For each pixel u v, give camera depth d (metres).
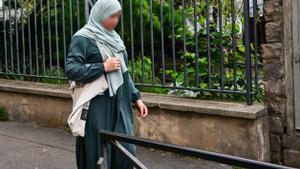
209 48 4.45
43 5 6.20
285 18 3.97
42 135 5.39
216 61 4.65
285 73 4.04
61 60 6.16
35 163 4.44
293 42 3.95
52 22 6.18
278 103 4.13
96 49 3.02
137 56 5.96
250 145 4.07
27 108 5.98
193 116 4.42
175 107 4.48
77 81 3.03
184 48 4.60
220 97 4.60
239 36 4.82
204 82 4.70
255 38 4.19
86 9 5.28
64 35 5.61
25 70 6.07
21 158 4.59
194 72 4.71
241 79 4.51
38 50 6.11
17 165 4.39
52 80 6.09
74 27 6.07
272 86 4.14
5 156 4.66
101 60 3.03
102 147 2.46
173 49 4.74
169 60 5.70
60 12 6.14
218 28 4.82
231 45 4.58
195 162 4.33
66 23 6.11
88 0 5.28
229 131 4.19
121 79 3.06
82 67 2.96
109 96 3.04
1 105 6.28
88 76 2.96
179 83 4.80
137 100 3.29
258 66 4.54
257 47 4.57
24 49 6.03
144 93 5.06
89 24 3.09
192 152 1.95
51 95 5.61
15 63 6.32
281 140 4.16
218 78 4.61
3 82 6.31
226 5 5.04
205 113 4.29
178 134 4.55
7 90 6.09
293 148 4.07
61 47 6.13
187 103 4.48
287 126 4.09
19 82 6.23
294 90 4.00
